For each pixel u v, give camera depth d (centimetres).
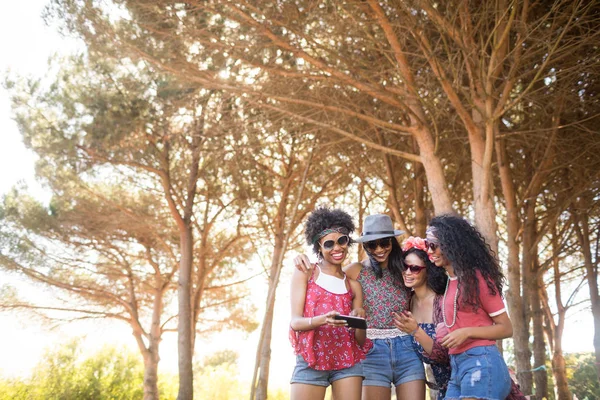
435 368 429
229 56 892
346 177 1404
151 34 898
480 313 368
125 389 1806
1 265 1546
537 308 1405
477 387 352
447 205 854
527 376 1067
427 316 448
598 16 852
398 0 761
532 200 1279
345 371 402
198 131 1172
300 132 1072
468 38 800
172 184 1539
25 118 1326
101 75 1295
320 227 416
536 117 1069
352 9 830
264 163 1517
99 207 1545
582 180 1228
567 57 905
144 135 1380
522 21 752
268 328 1467
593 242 1628
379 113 1088
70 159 1345
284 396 2011
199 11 869
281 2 802
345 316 371
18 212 1545
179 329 1496
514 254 1150
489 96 789
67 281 1683
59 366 1772
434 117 884
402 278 456
